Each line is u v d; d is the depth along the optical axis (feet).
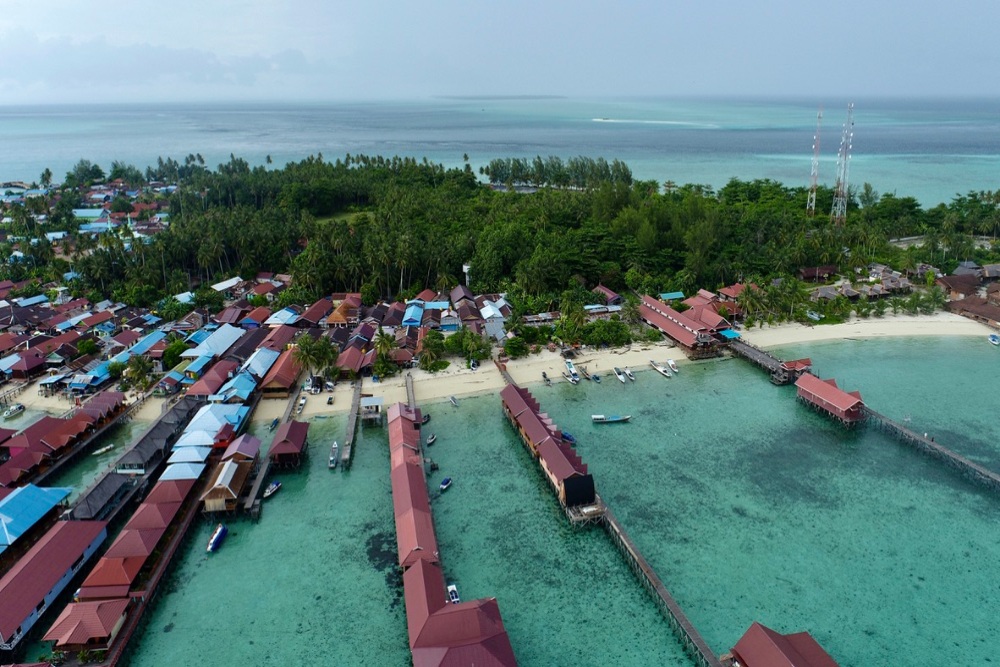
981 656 186.60
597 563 226.79
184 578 221.66
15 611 190.49
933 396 341.41
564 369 384.47
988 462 279.08
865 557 225.97
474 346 390.21
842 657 186.91
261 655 192.03
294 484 273.95
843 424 314.96
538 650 191.52
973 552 227.81
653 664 186.60
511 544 236.22
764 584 214.28
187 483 253.24
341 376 371.76
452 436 311.27
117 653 185.57
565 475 248.11
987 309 448.24
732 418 325.42
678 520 247.09
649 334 425.69
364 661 189.57
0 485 253.03
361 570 224.94
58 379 353.92
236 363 365.40
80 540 222.48
